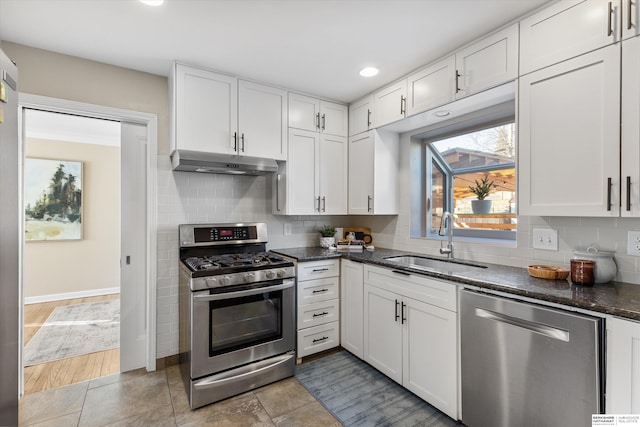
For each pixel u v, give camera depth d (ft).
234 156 8.16
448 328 5.91
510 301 4.91
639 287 4.94
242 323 7.07
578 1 4.97
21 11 5.54
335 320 8.95
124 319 7.94
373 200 9.32
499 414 5.08
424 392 6.40
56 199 13.73
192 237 8.31
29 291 13.30
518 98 5.76
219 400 6.68
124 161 7.95
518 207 5.77
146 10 5.57
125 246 7.97
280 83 8.75
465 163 8.93
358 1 5.36
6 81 4.00
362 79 8.48
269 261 7.66
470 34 6.33
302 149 9.36
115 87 7.61
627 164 4.49
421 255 8.82
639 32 4.37
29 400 6.69
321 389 7.13
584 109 4.91
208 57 7.29
